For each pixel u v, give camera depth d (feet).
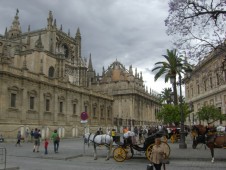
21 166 59.00
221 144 63.05
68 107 195.42
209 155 74.18
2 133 137.08
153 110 421.59
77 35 343.46
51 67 251.19
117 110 352.90
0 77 139.74
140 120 360.07
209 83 185.68
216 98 173.47
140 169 55.31
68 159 74.18
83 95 217.15
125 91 352.28
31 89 161.17
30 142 142.72
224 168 55.62
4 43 264.31
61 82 190.49
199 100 211.20
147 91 415.03
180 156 71.87
